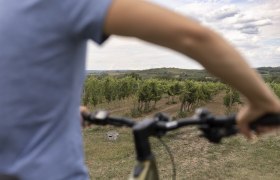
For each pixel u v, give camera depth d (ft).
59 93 4.99
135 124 6.20
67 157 5.21
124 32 4.47
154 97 103.65
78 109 5.51
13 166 5.01
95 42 4.71
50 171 5.06
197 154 41.14
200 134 5.49
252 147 44.45
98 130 61.72
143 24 4.36
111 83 114.21
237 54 4.40
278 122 4.78
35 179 5.01
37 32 4.75
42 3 4.71
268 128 4.99
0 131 4.92
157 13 4.34
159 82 118.11
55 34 4.75
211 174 34.91
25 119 4.91
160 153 41.42
